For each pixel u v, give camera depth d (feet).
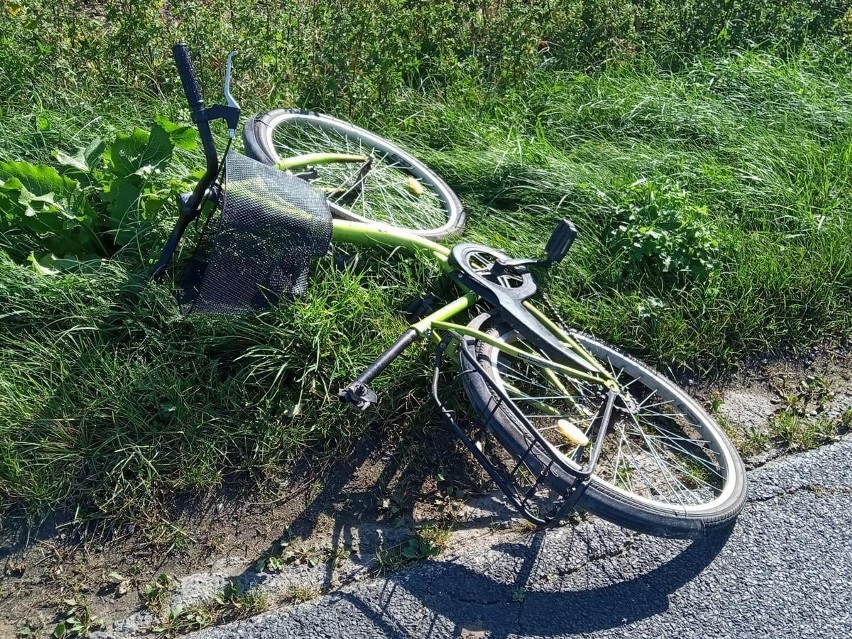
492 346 10.39
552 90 17.87
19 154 13.16
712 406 12.35
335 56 16.17
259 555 9.51
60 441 9.83
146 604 8.84
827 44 20.57
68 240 11.76
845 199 15.99
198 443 10.14
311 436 10.64
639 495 10.65
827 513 10.89
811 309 14.01
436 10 17.98
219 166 10.44
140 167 11.72
